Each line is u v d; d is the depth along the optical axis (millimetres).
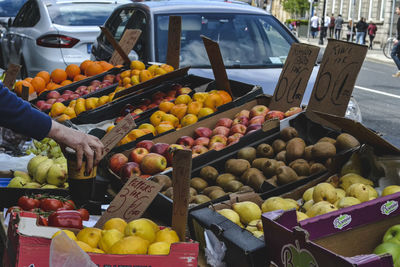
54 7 9258
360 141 3121
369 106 11609
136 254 2184
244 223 2828
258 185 3270
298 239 2051
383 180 2953
